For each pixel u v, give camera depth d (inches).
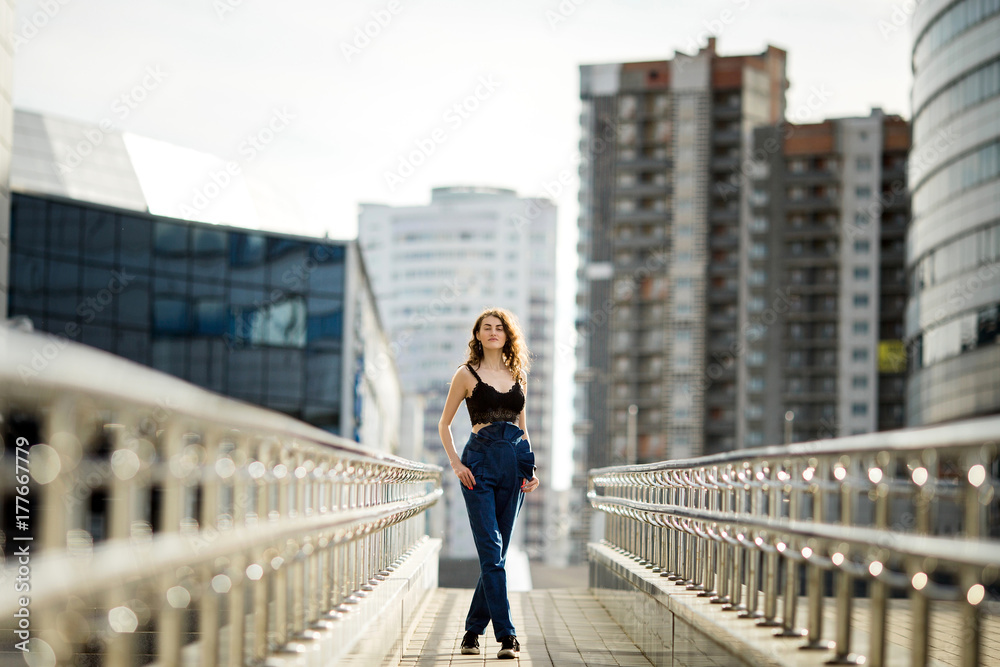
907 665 245.3
